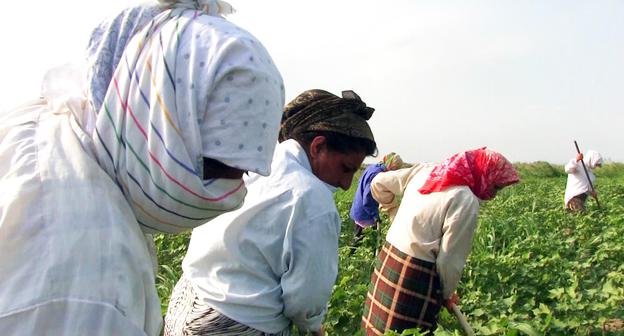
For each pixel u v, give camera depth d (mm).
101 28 1307
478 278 5840
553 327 4359
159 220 1258
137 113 1175
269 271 2268
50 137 1189
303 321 2330
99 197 1134
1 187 1098
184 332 2352
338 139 2467
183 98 1179
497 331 4164
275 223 2209
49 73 1334
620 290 4918
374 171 8242
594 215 12234
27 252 1048
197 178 1188
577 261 6449
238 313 2229
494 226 9680
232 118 1202
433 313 4160
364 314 4594
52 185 1110
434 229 4016
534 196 17172
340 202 12719
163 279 5934
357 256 7293
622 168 35156
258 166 1221
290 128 2539
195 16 1260
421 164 4871
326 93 2535
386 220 10523
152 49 1199
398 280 4156
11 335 994
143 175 1182
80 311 1034
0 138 1211
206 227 2355
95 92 1215
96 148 1190
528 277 5789
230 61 1204
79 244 1068
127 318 1084
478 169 4008
